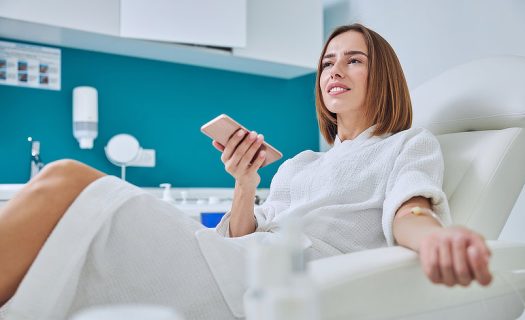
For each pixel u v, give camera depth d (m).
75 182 0.89
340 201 1.24
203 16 2.60
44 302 0.82
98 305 0.93
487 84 1.36
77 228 0.86
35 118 2.62
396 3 2.78
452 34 2.48
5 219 0.85
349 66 1.38
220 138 1.25
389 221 0.98
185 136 3.01
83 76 2.73
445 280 0.67
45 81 2.64
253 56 2.79
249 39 2.77
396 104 1.35
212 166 3.10
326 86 1.40
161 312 0.34
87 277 0.92
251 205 1.35
